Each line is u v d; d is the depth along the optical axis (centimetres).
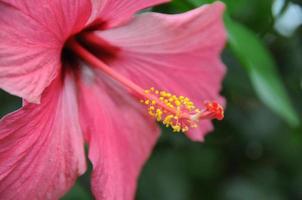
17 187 32
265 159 52
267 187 52
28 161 33
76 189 42
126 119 37
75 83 36
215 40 39
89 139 36
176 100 35
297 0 47
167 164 48
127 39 37
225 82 45
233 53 41
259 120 49
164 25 38
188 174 49
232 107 47
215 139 47
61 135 34
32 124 32
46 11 32
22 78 31
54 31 33
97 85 37
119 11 35
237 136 48
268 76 39
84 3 33
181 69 38
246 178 52
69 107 35
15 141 32
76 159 35
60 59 35
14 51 31
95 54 37
